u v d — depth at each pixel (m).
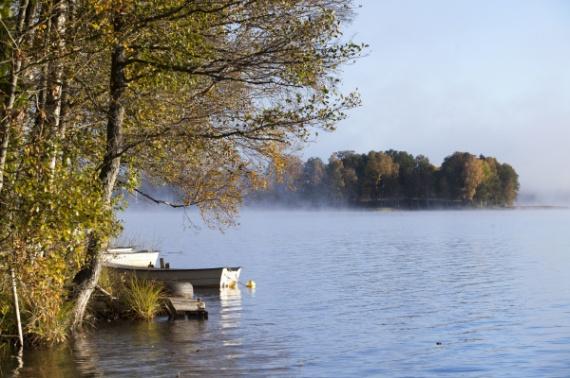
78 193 12.62
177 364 15.26
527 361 16.02
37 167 12.36
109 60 16.80
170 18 14.98
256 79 15.86
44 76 13.50
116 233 16.34
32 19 12.83
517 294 27.91
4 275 13.75
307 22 15.38
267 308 24.14
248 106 16.72
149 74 15.80
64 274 15.20
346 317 22.30
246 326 20.28
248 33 15.90
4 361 14.89
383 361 15.96
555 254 50.19
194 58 15.72
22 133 13.05
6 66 12.55
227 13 15.66
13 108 12.69
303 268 40.19
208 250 55.88
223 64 15.85
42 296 14.42
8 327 15.58
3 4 12.14
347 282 32.69
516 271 37.47
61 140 13.83
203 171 18.55
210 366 15.22
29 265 13.03
